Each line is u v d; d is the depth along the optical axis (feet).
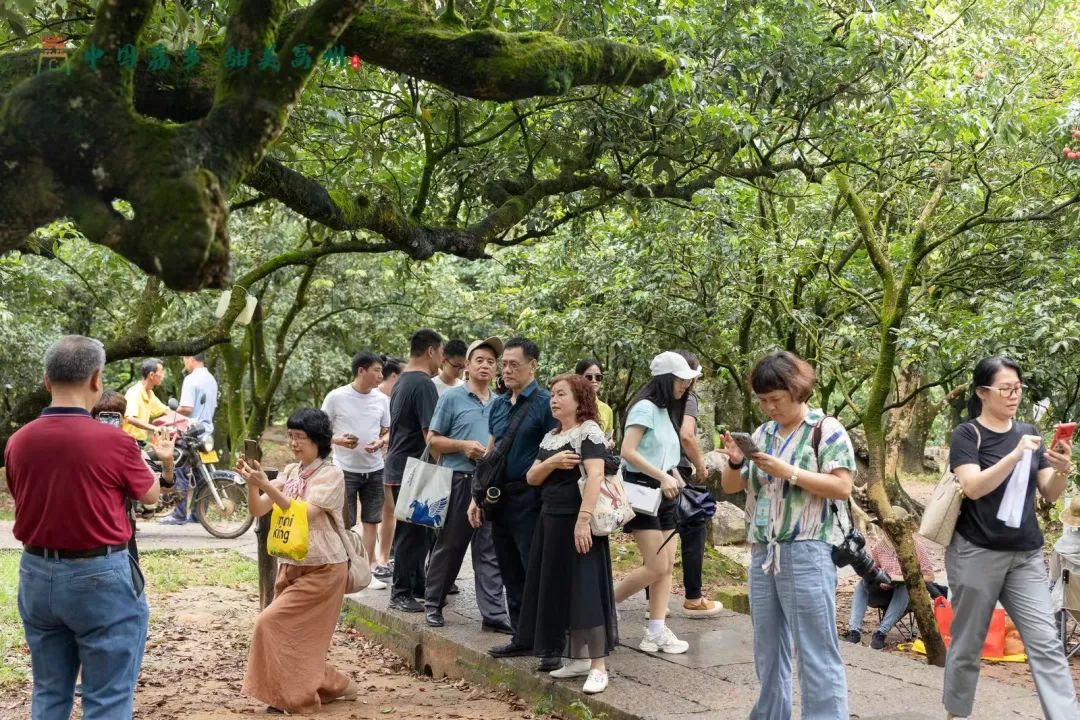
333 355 64.18
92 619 13.38
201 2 16.03
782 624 14.56
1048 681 14.97
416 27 11.01
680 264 36.32
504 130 21.06
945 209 31.60
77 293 51.60
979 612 15.25
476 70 10.84
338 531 19.35
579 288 42.50
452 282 58.29
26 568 13.46
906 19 26.30
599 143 22.08
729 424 47.85
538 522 18.76
